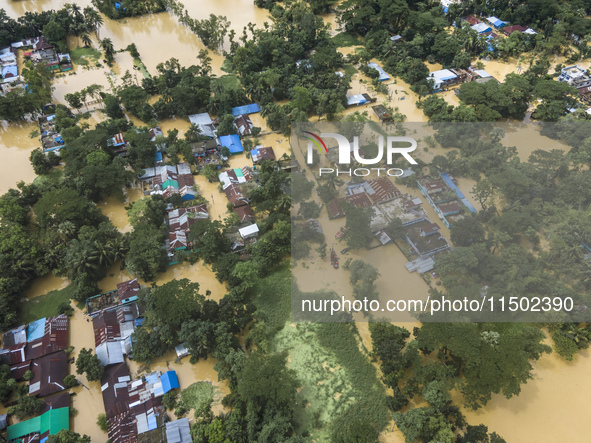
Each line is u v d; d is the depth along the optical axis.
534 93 163.88
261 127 166.62
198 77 177.38
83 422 90.25
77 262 110.38
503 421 90.12
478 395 87.00
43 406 90.81
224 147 151.62
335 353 99.94
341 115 169.50
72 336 104.62
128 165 147.88
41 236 120.81
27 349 99.50
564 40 199.25
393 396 92.06
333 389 94.06
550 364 99.88
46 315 109.56
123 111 175.12
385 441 86.94
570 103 164.50
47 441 81.19
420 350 97.94
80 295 109.31
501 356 87.44
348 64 198.25
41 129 165.00
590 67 187.75
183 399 92.94
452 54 193.25
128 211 128.62
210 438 82.25
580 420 90.44
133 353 98.88
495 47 198.88
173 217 129.00
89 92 172.50
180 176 142.50
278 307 108.19
